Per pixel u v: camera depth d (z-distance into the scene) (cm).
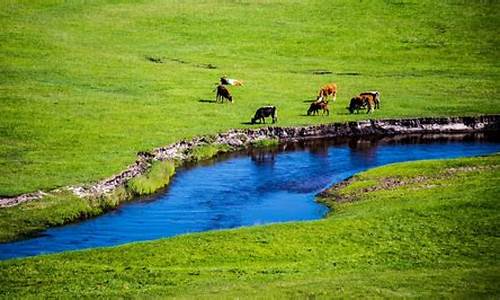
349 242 3872
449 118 6869
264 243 3909
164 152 5806
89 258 3784
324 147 6328
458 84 7881
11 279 3522
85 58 8138
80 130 6056
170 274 3503
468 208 4175
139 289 3347
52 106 6619
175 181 5412
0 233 4338
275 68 8319
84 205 4741
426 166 5359
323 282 3316
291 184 5344
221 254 3788
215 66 8250
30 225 4472
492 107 7150
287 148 6288
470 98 7419
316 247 3831
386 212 4247
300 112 6912
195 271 3531
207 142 6122
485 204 4209
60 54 8194
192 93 7275
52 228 4481
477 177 4916
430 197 4528
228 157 6019
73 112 6494
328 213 4666
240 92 7388
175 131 6200
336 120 6744
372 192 4888
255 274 3478
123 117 6456
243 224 4544
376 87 7762
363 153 6166
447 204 4250
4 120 6172
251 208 4834
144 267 3619
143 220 4631
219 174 5575
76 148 5647
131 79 7575
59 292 3350
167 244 3938
